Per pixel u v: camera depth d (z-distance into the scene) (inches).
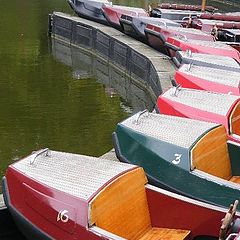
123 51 663.1
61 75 623.8
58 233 197.9
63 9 1058.7
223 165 252.2
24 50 735.1
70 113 474.3
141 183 213.5
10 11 1024.2
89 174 205.8
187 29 626.2
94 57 762.2
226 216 186.4
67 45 825.5
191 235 212.5
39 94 528.4
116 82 625.9
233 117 281.4
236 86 354.0
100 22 804.0
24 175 210.2
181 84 371.9
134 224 208.7
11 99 507.8
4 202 227.6
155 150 241.8
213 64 438.0
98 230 186.7
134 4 1298.0
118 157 258.8
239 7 1312.7
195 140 238.1
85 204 188.7
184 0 1392.7
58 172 209.5
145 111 268.5
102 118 465.7
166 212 214.5
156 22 666.2
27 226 208.8
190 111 286.2
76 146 395.5
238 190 215.6
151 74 555.2
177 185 233.8
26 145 394.6
